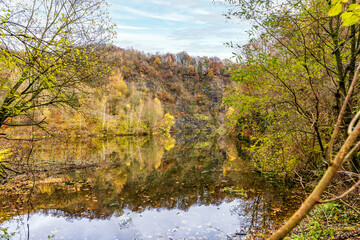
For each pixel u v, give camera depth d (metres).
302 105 5.52
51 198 10.03
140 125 55.84
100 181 12.99
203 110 115.69
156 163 18.89
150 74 129.62
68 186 11.79
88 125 40.31
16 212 8.52
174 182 12.95
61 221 7.86
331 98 4.72
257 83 5.23
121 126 51.59
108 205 9.43
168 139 46.66
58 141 27.56
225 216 7.82
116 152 24.52
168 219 7.92
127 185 12.42
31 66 6.05
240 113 5.95
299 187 9.16
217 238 6.36
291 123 6.39
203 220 7.64
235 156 20.05
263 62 4.12
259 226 6.81
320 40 4.09
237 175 12.95
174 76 136.88
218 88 126.75
